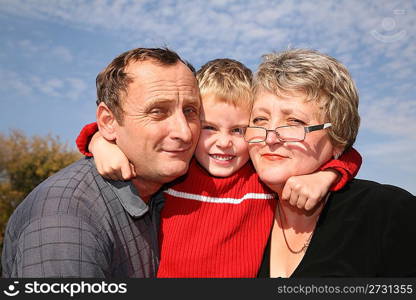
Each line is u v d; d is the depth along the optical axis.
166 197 2.64
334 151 2.36
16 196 31.12
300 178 2.19
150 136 2.27
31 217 2.20
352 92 2.27
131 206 2.36
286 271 2.37
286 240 2.44
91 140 2.57
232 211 2.51
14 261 2.22
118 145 2.40
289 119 2.25
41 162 33.00
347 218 2.24
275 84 2.25
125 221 2.38
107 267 2.22
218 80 2.54
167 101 2.26
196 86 2.42
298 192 2.14
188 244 2.47
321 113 2.22
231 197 2.54
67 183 2.30
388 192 2.29
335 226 2.24
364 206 2.24
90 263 2.11
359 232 2.18
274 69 2.28
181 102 2.30
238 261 2.42
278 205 2.58
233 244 2.46
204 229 2.50
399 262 2.08
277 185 2.32
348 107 2.24
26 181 32.56
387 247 2.10
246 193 2.55
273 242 2.49
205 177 2.59
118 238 2.33
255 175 2.61
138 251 2.40
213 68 2.62
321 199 2.17
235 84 2.52
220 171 2.56
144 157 2.32
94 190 2.33
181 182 2.63
